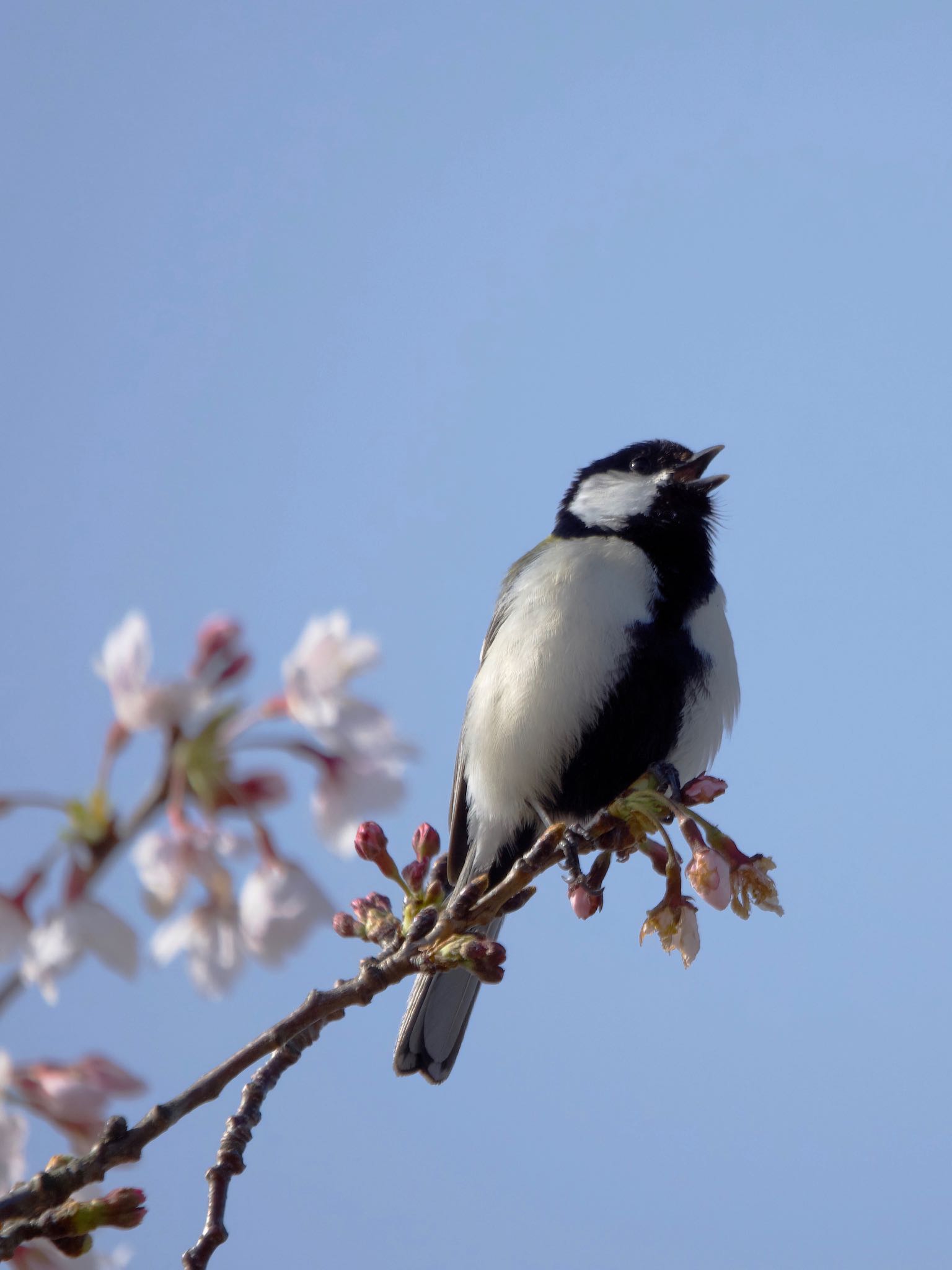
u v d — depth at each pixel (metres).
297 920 3.49
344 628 3.40
